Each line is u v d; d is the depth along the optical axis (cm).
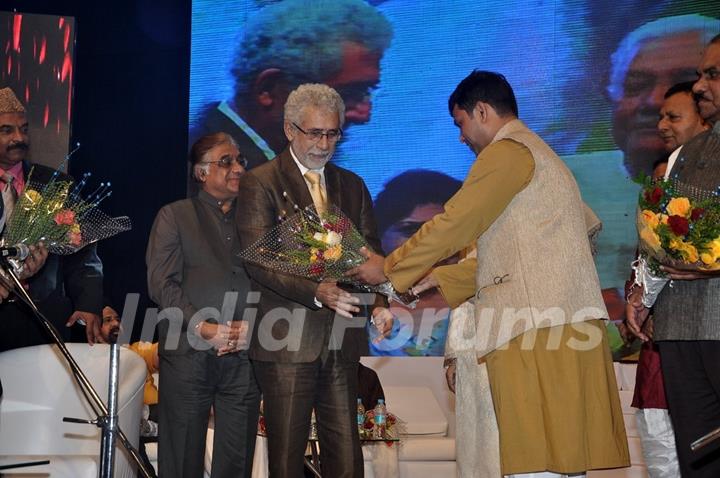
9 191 418
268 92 799
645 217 336
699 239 318
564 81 758
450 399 711
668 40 745
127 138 807
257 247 356
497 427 342
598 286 326
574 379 316
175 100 812
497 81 344
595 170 749
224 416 415
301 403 362
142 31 808
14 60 660
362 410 561
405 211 773
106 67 808
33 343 430
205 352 408
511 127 339
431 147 773
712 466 340
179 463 404
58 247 375
